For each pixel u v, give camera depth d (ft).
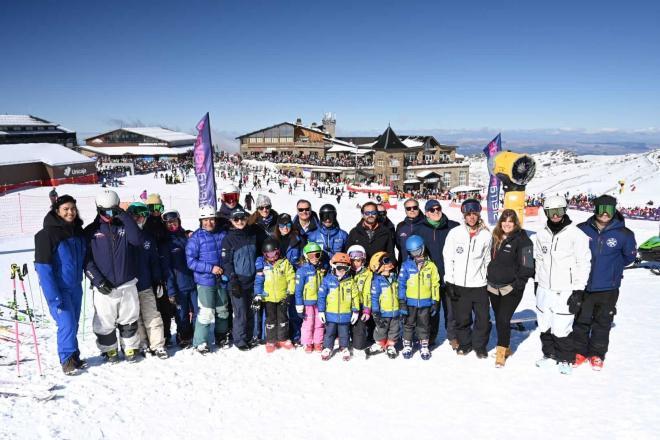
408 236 19.29
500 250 16.94
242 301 18.99
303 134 261.85
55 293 15.87
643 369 16.20
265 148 262.88
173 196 115.85
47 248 15.60
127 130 273.95
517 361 17.60
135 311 17.42
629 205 144.77
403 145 221.46
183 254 19.35
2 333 21.29
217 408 14.39
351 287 18.22
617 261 16.26
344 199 137.08
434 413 13.93
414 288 17.85
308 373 17.02
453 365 17.48
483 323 17.72
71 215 16.03
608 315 16.33
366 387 15.78
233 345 19.99
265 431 13.09
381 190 154.30
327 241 20.11
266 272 18.88
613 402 14.05
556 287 16.28
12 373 16.42
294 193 146.51
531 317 21.31
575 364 17.06
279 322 19.24
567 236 16.07
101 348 17.30
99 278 16.43
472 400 14.65
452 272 17.81
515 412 13.79
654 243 35.50
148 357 18.24
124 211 17.53
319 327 18.97
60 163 137.28
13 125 289.12
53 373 16.57
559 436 12.46
